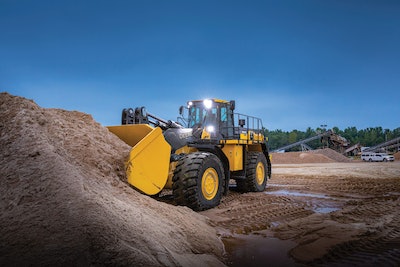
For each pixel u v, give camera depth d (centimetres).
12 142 368
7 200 298
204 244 376
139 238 294
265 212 586
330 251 374
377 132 15425
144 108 667
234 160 797
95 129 536
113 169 457
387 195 825
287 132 14788
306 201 716
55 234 258
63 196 304
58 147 393
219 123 858
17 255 234
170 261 279
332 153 4609
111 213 309
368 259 349
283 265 335
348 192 883
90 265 237
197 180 562
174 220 413
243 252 375
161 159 541
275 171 1873
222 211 584
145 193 504
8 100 443
